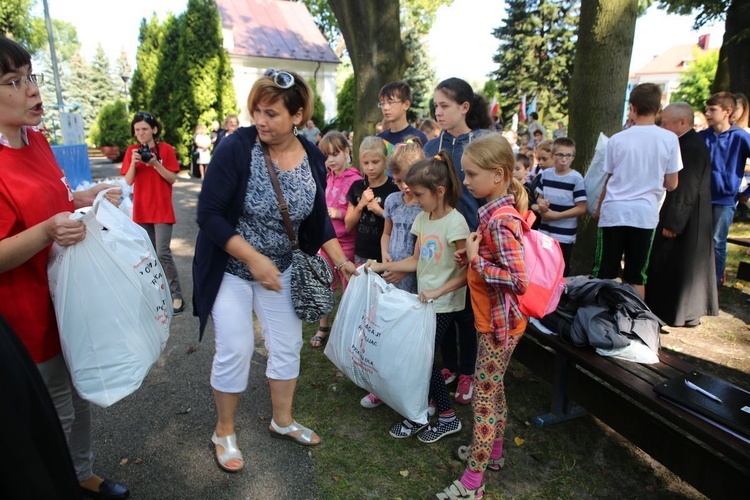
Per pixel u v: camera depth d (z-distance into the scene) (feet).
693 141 11.78
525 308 6.68
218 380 7.02
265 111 6.17
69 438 6.21
